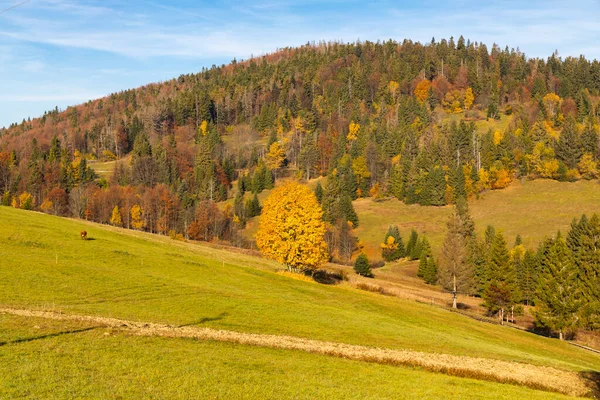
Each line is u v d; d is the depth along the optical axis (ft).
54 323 85.56
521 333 197.26
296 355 90.58
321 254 234.99
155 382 63.82
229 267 197.26
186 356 77.82
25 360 65.31
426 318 174.91
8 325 80.33
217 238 459.73
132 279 136.77
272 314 127.44
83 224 236.22
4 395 53.67
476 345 138.82
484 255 344.90
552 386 100.01
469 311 285.84
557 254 241.96
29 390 55.83
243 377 71.10
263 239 231.91
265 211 234.58
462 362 108.78
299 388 69.62
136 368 68.44
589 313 232.53
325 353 96.22
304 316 132.36
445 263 292.81
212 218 475.72
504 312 288.10
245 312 124.36
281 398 64.59
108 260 156.66
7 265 126.21
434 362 102.94
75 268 136.15
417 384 81.30
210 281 159.22
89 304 106.73
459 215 388.78
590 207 480.64
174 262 177.78
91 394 57.00
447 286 289.94
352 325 132.36
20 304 96.89
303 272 259.19
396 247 442.09
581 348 196.03
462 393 79.30
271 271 233.35
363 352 101.60
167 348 80.89
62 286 117.60
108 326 89.30
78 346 74.59
